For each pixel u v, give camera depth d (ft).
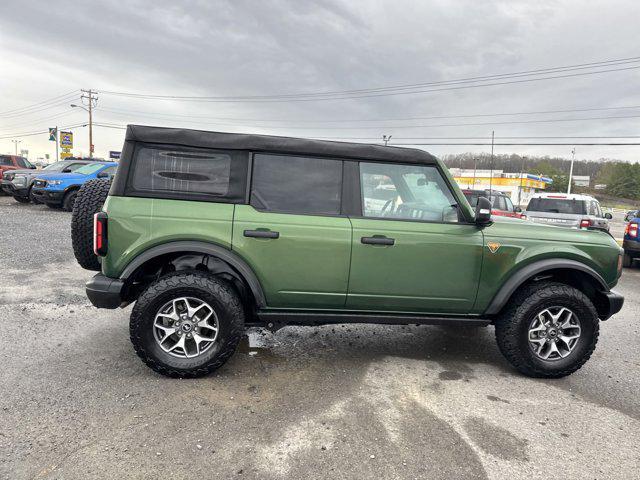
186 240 10.80
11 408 9.30
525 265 12.08
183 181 10.98
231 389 10.62
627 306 21.15
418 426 9.40
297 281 11.28
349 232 11.32
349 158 11.69
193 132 11.10
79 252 11.98
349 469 7.88
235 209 11.04
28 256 23.73
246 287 11.71
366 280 11.48
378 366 12.48
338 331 15.28
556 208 38.63
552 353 12.24
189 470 7.65
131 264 10.64
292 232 11.09
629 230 32.24
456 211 12.11
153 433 8.66
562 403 10.79
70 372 11.05
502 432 9.33
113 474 7.45
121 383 10.62
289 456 8.17
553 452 8.70
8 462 7.61
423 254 11.59
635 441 9.23
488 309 12.12
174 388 10.50
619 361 13.83
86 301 16.79
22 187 48.01
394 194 11.99
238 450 8.27
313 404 10.11
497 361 13.33
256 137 11.31
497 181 223.51
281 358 12.68
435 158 11.95
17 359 11.64
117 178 10.78
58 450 8.01
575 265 12.06
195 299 10.77
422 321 11.93
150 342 10.65
